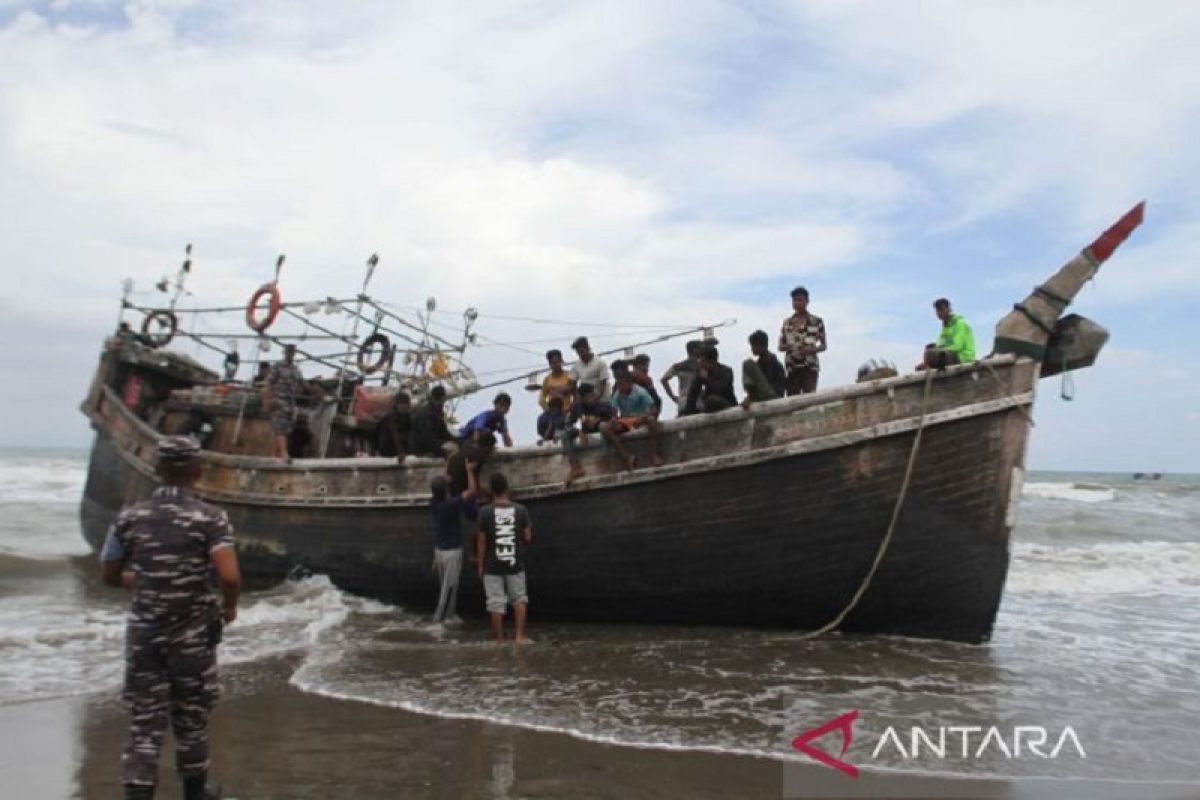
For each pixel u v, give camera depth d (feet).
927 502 33.55
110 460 53.21
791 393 38.32
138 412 55.57
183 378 56.65
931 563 34.06
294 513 43.47
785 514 34.30
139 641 16.35
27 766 20.83
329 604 41.34
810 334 38.29
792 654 32.60
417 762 21.04
